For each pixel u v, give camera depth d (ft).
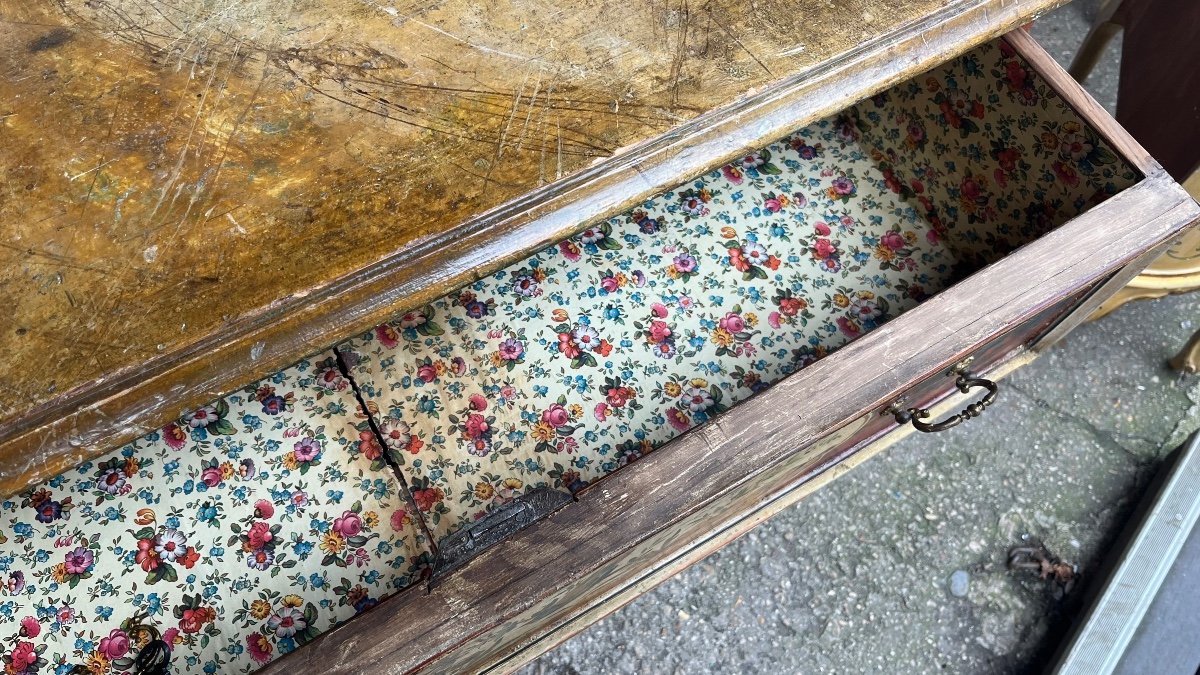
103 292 2.47
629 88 2.78
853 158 4.06
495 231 2.60
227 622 2.98
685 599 4.42
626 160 2.68
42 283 2.48
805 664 4.31
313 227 2.57
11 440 2.33
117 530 3.07
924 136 3.77
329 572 3.08
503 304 3.57
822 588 4.45
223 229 2.56
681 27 2.89
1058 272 2.90
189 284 2.49
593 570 2.58
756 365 3.52
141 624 2.95
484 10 2.92
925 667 4.30
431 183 2.63
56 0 2.88
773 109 2.78
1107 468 4.69
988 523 4.58
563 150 2.68
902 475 4.68
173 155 2.66
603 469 3.30
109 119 2.70
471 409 3.37
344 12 2.91
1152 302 5.08
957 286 2.90
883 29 2.88
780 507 3.83
